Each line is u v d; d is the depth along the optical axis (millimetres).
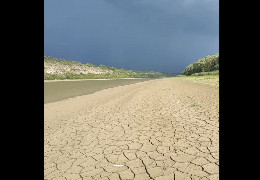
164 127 4734
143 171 2730
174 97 9852
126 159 3127
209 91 11547
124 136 4246
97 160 3152
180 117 5609
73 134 4562
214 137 3869
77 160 3189
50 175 2738
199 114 5805
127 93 12797
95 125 5262
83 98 10930
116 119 5812
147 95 11242
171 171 2688
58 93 13641
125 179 2557
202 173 2592
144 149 3480
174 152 3285
